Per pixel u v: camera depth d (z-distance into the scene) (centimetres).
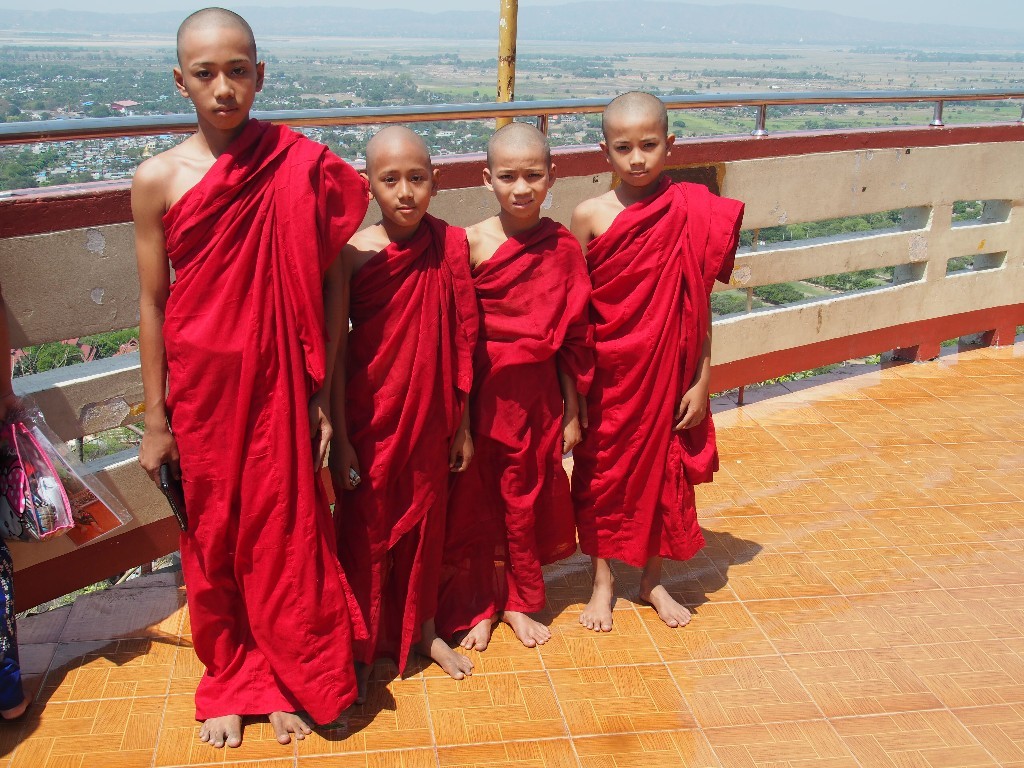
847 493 433
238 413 250
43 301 303
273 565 260
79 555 325
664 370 312
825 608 345
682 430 327
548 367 307
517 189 282
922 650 322
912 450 477
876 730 283
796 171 510
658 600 338
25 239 295
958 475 452
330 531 271
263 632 266
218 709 273
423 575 302
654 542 329
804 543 391
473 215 411
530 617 334
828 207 529
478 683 299
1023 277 620
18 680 272
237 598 277
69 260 306
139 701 285
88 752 264
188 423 253
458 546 322
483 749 270
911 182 554
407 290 271
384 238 278
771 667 311
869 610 345
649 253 308
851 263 543
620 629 330
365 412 281
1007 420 514
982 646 325
